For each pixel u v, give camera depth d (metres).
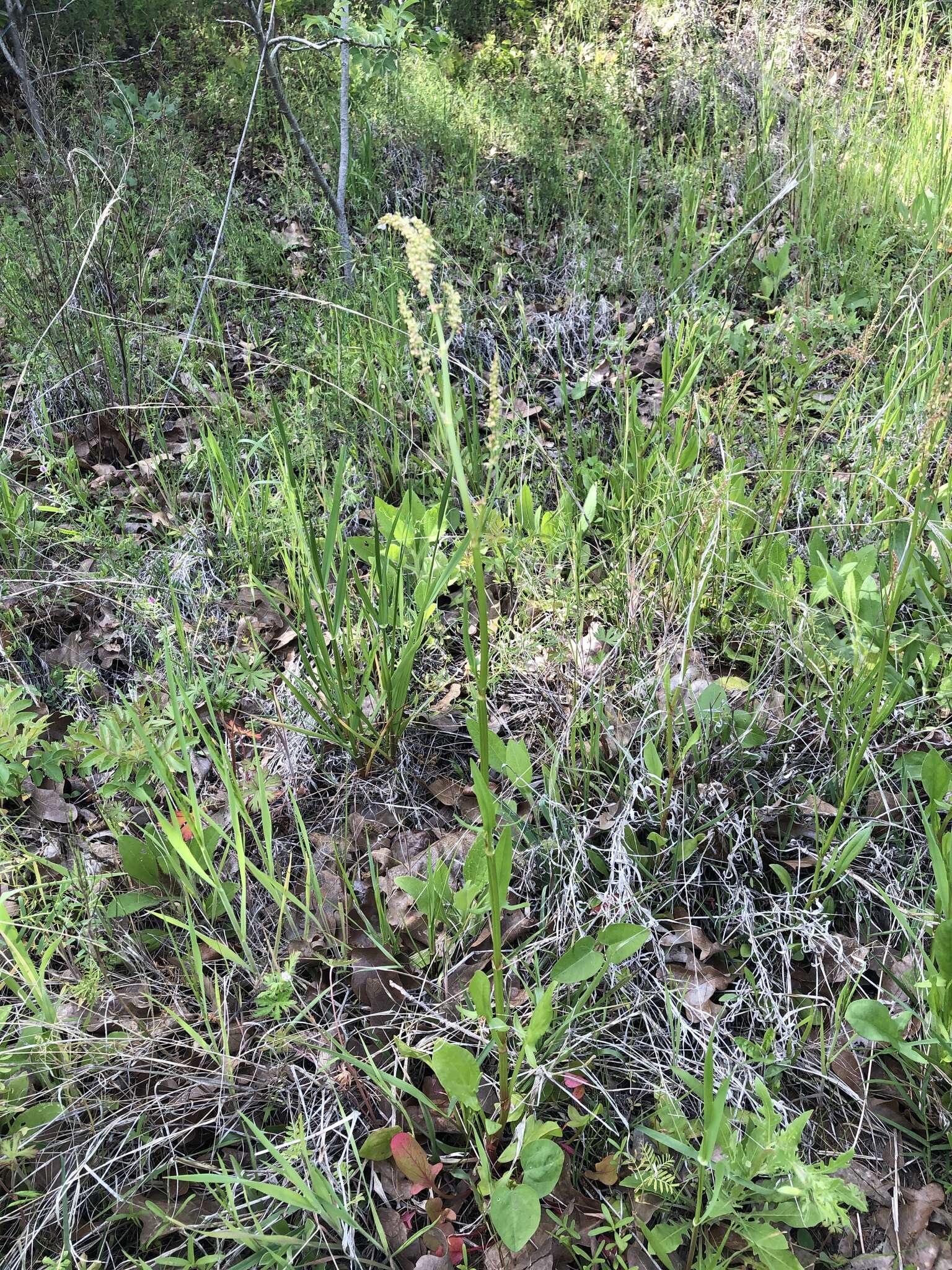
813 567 2.52
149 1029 1.79
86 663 2.62
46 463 3.18
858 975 1.81
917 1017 1.79
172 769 2.02
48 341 3.57
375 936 1.90
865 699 2.20
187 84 5.79
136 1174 1.65
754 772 2.25
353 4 5.59
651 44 6.20
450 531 2.90
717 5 6.38
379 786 2.31
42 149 4.25
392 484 3.25
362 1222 1.59
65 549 2.97
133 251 4.00
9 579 2.74
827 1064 1.73
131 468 3.38
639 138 5.16
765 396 3.05
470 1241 1.57
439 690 2.37
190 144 5.12
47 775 2.27
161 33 6.30
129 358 3.72
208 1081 1.71
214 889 1.93
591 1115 1.65
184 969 1.86
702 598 2.50
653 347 3.86
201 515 3.05
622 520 2.73
